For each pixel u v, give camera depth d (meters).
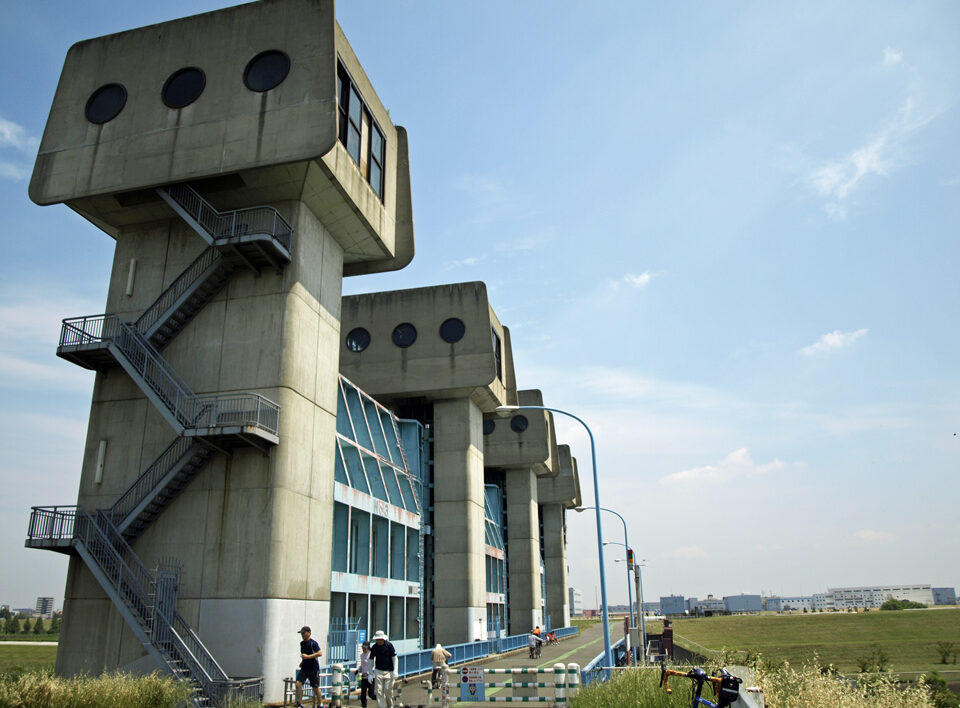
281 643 20.33
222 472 21.77
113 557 20.00
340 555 29.28
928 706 12.88
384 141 29.58
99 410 23.39
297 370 22.98
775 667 15.97
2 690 11.99
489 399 44.94
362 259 29.42
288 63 23.42
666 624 38.44
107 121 24.36
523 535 57.41
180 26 24.97
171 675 17.55
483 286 43.50
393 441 40.78
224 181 23.81
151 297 24.17
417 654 27.62
